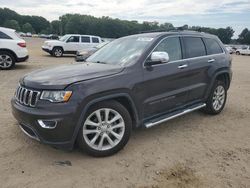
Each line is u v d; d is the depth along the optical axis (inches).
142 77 167.6
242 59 1244.5
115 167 146.1
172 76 186.5
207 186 131.0
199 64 209.9
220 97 238.5
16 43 476.4
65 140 142.5
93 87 146.3
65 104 139.4
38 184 130.2
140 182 133.4
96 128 152.3
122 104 166.7
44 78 150.3
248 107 268.8
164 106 185.6
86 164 148.3
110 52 197.2
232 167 148.9
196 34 221.1
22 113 146.7
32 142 172.9
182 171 143.8
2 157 154.0
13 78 388.8
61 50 831.1
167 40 192.9
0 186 128.1
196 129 203.5
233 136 192.9
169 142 179.0
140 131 196.1
